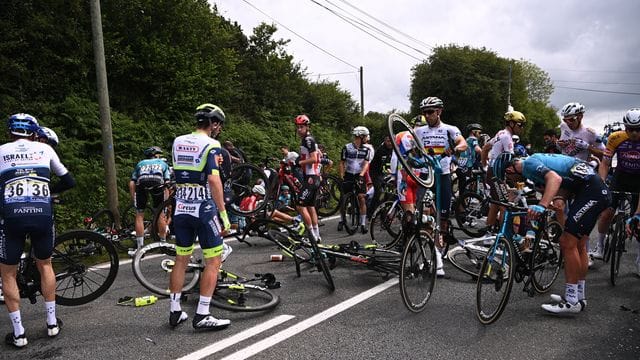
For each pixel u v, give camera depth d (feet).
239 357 10.32
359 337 11.37
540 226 13.74
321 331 11.75
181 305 13.75
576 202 12.69
